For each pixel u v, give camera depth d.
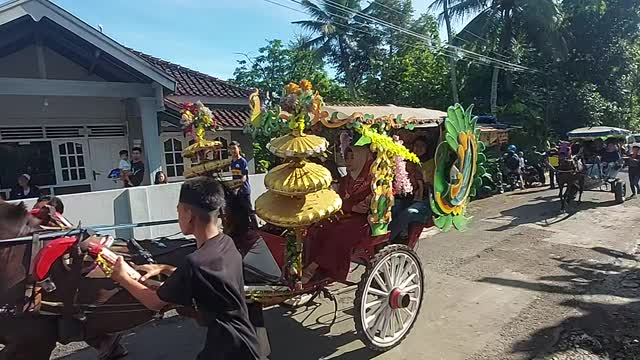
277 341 4.71
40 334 3.00
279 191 3.62
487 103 25.31
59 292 3.04
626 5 25.83
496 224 10.32
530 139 23.00
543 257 7.62
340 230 4.45
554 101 25.50
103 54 10.92
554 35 24.17
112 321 3.21
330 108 4.95
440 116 5.96
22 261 2.98
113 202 8.24
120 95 11.20
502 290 6.13
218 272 2.43
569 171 11.67
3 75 10.98
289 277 3.88
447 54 24.22
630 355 4.35
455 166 5.29
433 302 5.74
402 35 27.94
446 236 9.20
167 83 11.48
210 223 2.58
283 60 28.44
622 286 6.20
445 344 4.63
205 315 2.51
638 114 31.14
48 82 10.22
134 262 3.36
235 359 2.48
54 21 9.96
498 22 23.83
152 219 8.67
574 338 4.71
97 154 13.32
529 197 14.36
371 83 27.20
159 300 2.55
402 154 4.51
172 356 4.44
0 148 11.91
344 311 5.46
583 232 9.38
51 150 12.63
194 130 5.56
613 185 13.02
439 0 24.17
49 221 3.79
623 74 27.62
